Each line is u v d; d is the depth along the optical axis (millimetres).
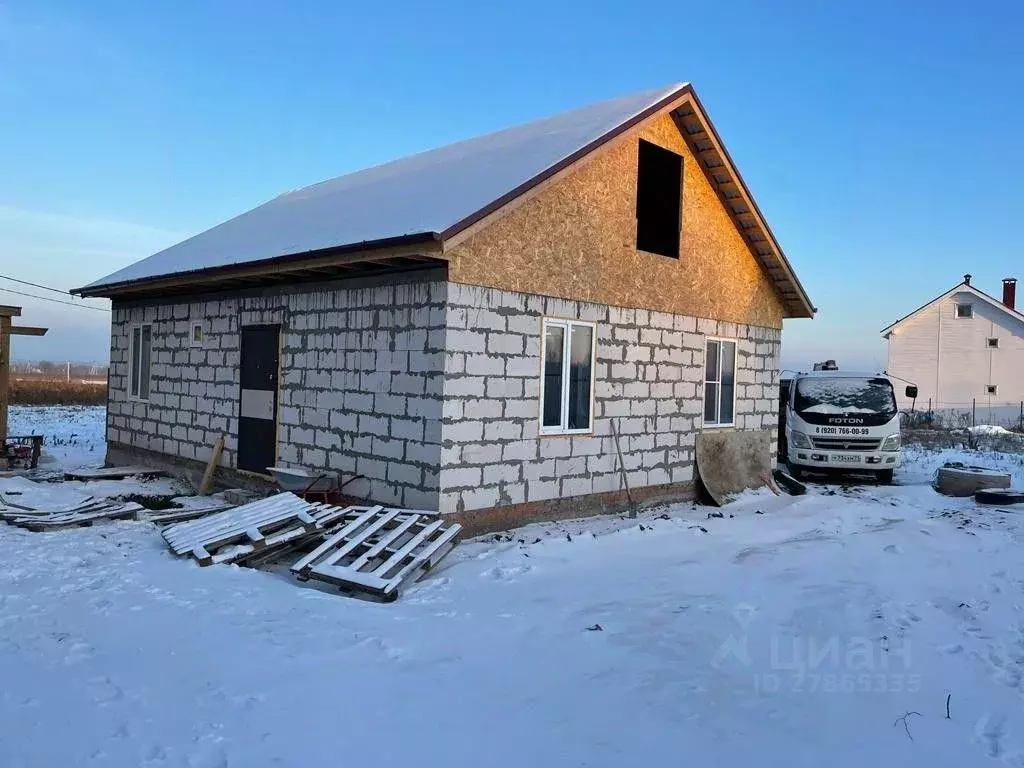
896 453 15523
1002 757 4027
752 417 13820
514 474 9508
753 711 4477
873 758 3979
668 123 11766
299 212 13984
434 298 8781
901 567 7773
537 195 9617
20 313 15164
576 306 10281
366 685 4734
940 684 4918
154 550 8062
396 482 9188
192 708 4340
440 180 11227
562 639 5609
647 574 7523
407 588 7020
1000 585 7117
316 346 10453
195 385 13078
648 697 4637
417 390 8953
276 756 3832
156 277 12219
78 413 30016
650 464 11633
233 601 6363
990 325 39312
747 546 8961
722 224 12922
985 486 13195
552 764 3836
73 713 4242
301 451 10641
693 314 12375
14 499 10430
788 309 14742
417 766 3787
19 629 5574
